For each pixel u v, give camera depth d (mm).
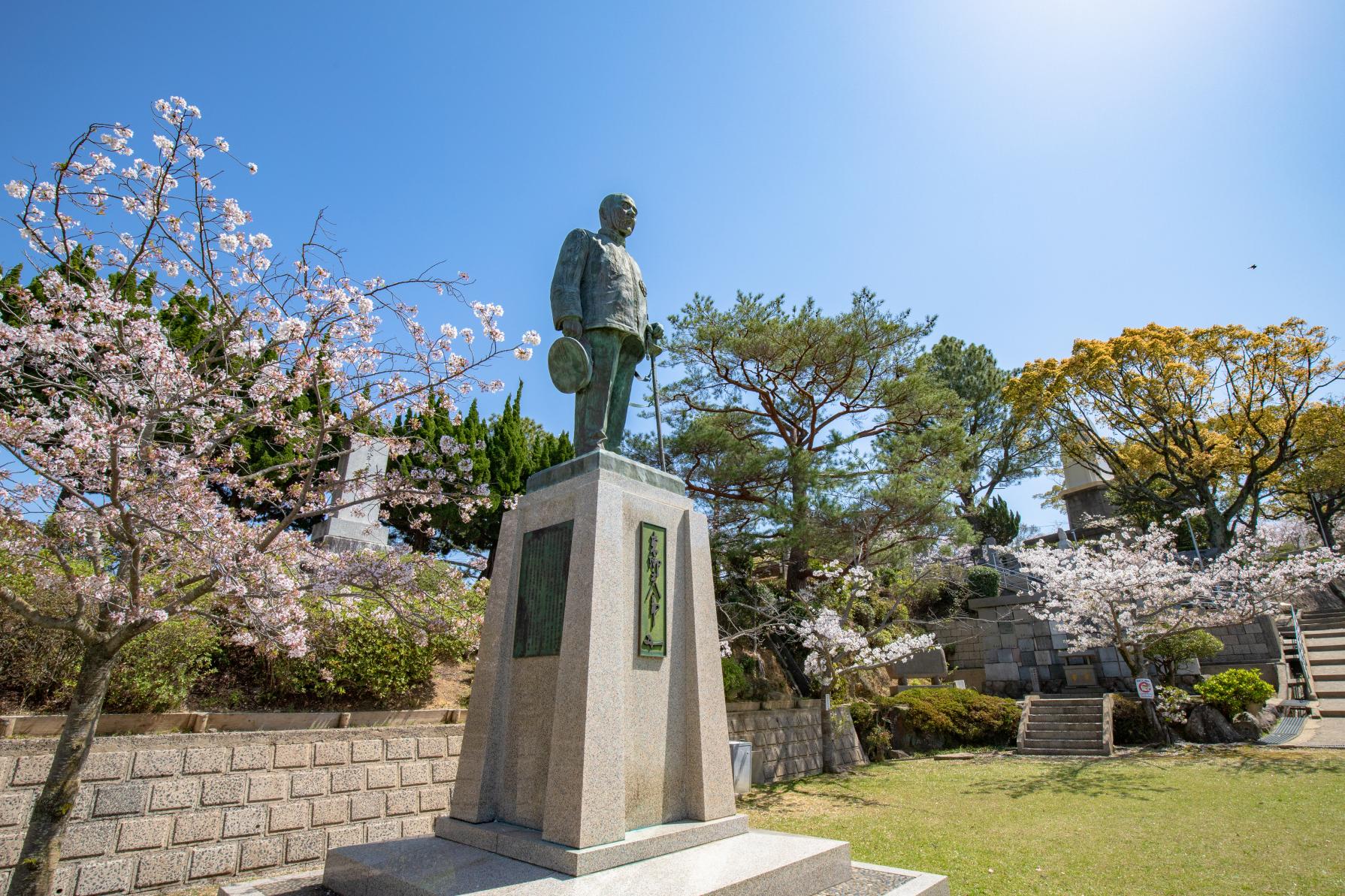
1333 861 5906
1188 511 22484
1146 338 21531
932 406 15516
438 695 8242
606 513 4559
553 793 3916
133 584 4727
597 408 5301
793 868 3914
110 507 4598
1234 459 21172
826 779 11422
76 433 4695
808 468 13797
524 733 4418
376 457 10672
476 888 3412
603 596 4312
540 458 15594
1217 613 14688
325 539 10305
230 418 6246
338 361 6074
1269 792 8750
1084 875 5824
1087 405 23234
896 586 16375
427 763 7125
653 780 4336
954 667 19891
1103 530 27750
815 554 13586
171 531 4711
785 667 14953
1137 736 13750
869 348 14992
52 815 4254
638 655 4492
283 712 6785
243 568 5129
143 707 6027
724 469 14078
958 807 8906
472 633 6594
